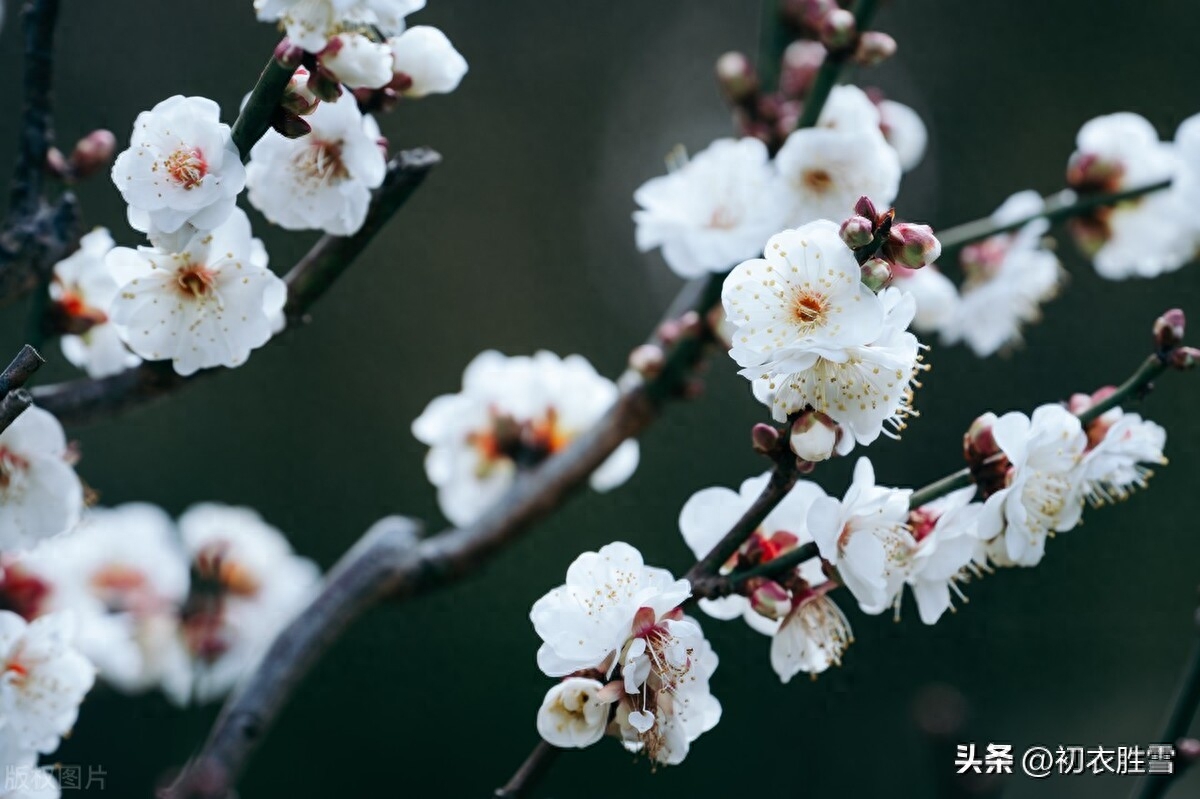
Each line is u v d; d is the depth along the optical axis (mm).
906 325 623
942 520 644
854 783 1500
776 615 637
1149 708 1575
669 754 624
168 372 691
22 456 669
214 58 1858
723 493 656
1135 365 1697
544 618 619
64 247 696
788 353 616
